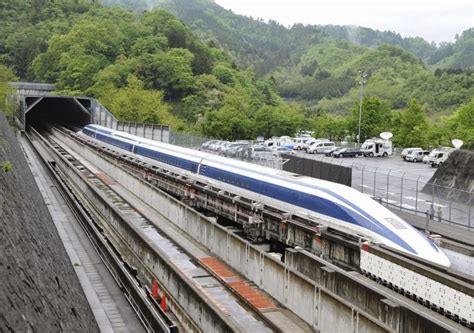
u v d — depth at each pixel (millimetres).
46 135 88688
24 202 14914
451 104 141000
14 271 7836
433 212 29047
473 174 37438
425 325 14258
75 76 109875
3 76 81125
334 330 15492
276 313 17844
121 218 26703
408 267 18031
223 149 53875
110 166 46812
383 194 38000
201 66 133000
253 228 28797
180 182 39562
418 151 64625
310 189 25688
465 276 17031
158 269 20672
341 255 22172
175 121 88500
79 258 21219
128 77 105000
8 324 6066
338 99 187375
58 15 163625
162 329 13008
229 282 20547
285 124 90125
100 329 14477
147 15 155250
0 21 157875
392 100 157250
